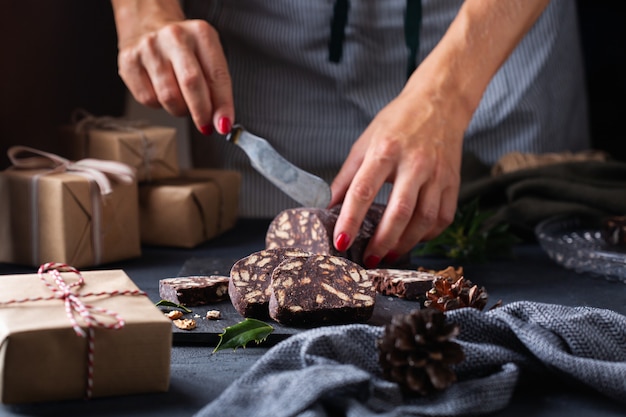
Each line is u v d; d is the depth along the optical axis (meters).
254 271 0.96
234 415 0.76
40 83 1.37
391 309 1.00
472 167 1.46
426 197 1.12
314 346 0.80
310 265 0.94
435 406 0.77
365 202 1.08
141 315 0.80
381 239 1.10
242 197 1.59
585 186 1.32
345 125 1.57
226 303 1.00
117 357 0.79
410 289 1.03
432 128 1.14
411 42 1.49
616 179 1.36
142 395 0.81
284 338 0.91
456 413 0.76
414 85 1.19
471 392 0.78
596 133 1.84
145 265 1.17
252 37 1.55
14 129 1.32
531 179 1.34
